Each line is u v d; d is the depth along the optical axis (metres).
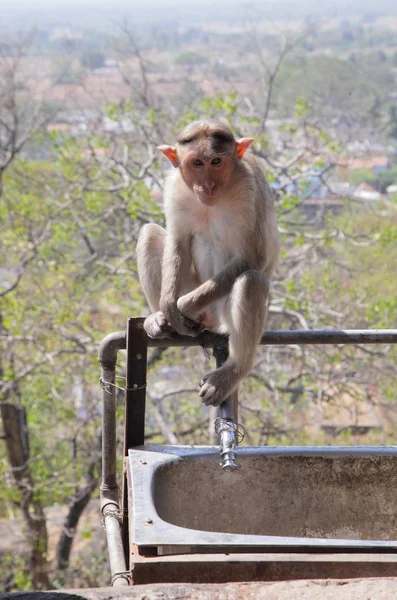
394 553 2.78
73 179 12.98
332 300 12.95
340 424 13.68
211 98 12.38
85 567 14.66
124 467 3.71
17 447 14.65
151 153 12.84
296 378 12.83
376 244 12.80
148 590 2.54
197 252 5.23
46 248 12.84
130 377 3.73
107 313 13.80
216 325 4.84
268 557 2.72
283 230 12.23
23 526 16.12
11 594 2.55
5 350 13.20
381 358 13.55
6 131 15.53
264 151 12.55
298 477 3.72
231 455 3.31
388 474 3.74
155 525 2.91
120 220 14.05
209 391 4.31
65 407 13.31
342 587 2.54
